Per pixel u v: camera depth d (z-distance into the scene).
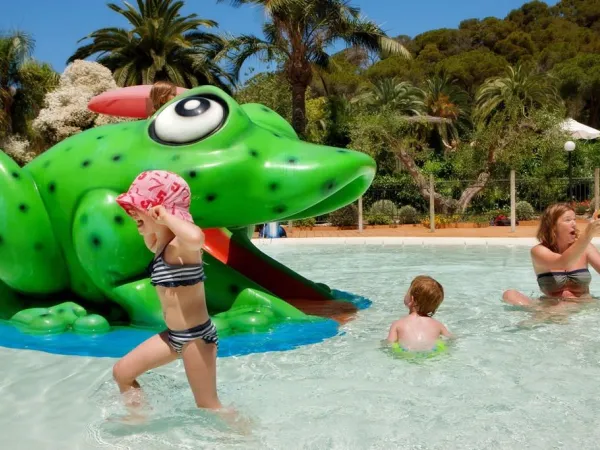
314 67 27.16
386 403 3.27
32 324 4.93
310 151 5.11
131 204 3.00
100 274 4.96
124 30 32.50
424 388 3.50
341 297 6.60
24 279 5.24
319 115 34.81
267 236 15.68
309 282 6.52
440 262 10.34
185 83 33.88
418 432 2.87
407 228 21.66
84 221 4.91
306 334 4.80
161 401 3.33
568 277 5.91
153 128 5.06
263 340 4.61
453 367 3.89
